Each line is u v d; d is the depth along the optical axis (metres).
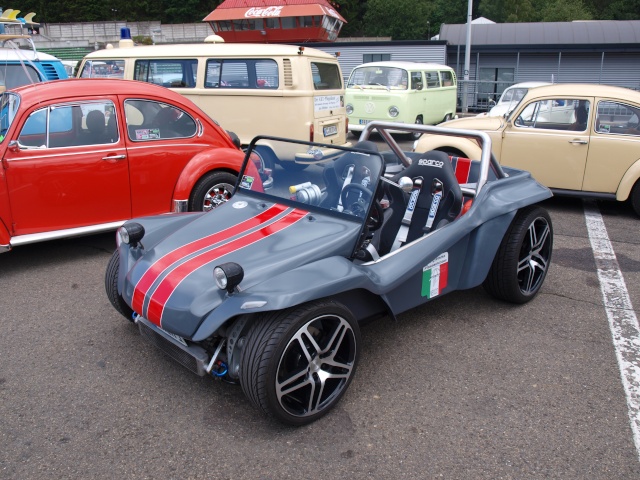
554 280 5.19
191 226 3.75
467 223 3.96
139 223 3.75
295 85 8.25
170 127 5.90
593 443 2.92
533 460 2.79
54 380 3.48
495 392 3.38
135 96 5.65
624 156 7.18
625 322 4.32
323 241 3.36
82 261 5.61
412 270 3.56
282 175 3.97
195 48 8.80
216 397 3.32
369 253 3.63
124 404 3.25
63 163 5.22
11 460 2.78
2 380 3.48
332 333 3.06
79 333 4.09
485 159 4.25
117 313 4.42
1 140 5.00
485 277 4.23
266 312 2.89
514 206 4.20
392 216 4.30
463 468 2.74
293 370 2.96
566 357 3.79
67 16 60.78
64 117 5.26
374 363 3.70
